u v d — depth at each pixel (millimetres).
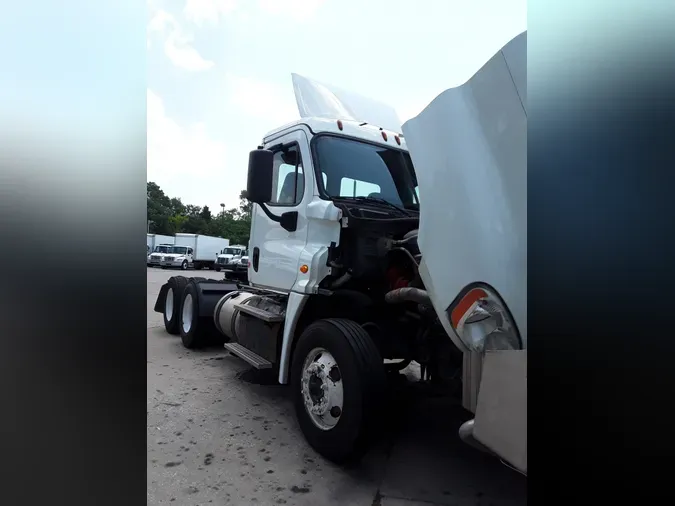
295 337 3617
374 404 2639
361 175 3797
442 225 2170
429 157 2275
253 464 2857
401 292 2971
